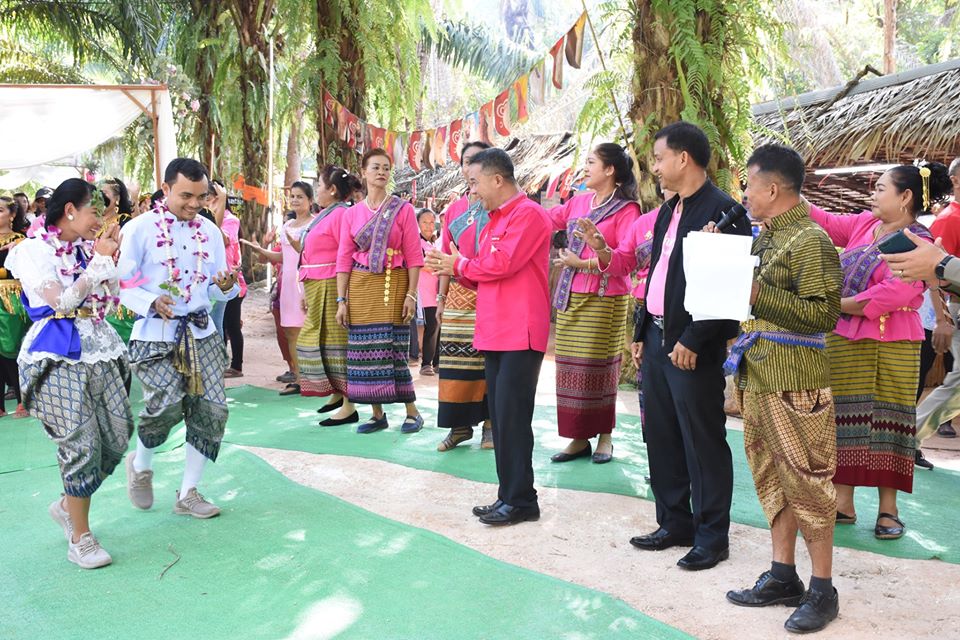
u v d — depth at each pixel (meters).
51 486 4.91
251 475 4.99
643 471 5.10
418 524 4.24
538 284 4.21
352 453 5.52
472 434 5.80
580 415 5.14
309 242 6.21
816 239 3.08
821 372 3.14
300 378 6.36
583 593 3.36
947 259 2.46
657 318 3.77
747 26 6.83
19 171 17.30
